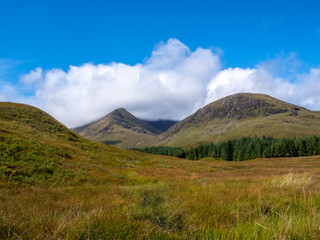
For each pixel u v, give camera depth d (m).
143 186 13.03
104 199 7.79
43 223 3.54
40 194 9.70
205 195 6.91
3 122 30.72
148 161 37.19
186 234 3.66
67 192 10.53
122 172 22.75
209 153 123.62
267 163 56.00
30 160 18.06
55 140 31.64
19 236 2.96
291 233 3.20
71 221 3.48
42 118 43.66
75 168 20.19
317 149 89.19
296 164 49.41
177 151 147.12
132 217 4.27
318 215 3.75
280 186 8.34
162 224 4.73
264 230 3.29
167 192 9.18
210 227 3.97
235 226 3.92
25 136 25.03
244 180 12.39
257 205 5.21
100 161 26.97
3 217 3.78
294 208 5.03
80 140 41.19
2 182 13.09
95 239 3.09
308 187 7.88
